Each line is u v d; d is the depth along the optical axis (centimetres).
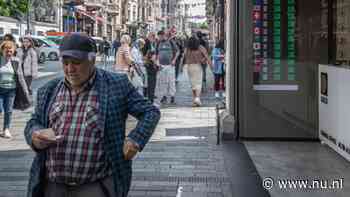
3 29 3856
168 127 939
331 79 714
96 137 290
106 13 6888
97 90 296
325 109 747
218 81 1385
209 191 537
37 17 4447
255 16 781
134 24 7688
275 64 787
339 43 770
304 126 791
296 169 628
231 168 631
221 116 838
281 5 776
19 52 1232
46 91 305
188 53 1266
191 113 1134
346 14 771
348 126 645
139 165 645
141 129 296
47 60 3625
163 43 1330
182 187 552
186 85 1873
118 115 298
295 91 789
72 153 290
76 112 293
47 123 299
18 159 682
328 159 678
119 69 1228
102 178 294
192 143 786
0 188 544
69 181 292
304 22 775
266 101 795
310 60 781
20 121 1027
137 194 525
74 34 292
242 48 791
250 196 520
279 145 768
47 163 298
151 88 1329
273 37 782
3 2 3334
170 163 657
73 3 3478
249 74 795
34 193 300
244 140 805
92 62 294
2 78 829
